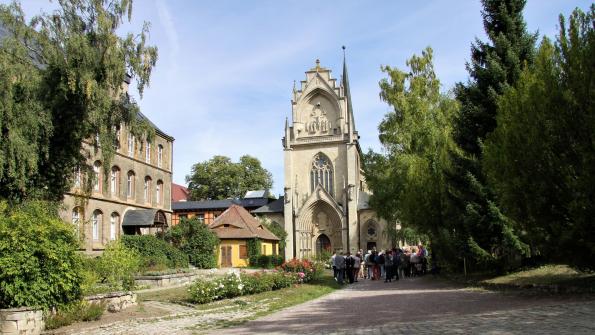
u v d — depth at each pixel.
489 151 16.89
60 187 23.75
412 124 38.81
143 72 23.16
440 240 26.48
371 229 68.25
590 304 11.64
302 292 22.77
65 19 22.30
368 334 10.10
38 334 13.33
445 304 15.14
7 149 19.92
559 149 14.09
